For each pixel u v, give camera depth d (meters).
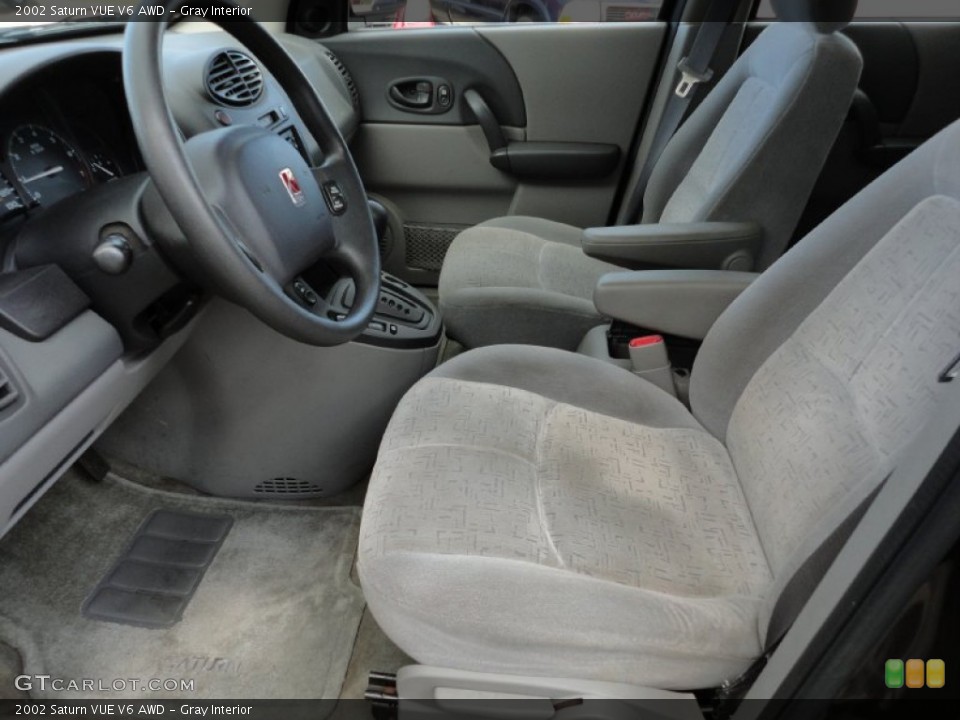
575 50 1.94
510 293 1.50
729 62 1.74
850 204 0.98
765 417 1.01
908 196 0.90
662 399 1.18
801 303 1.01
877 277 0.90
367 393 1.35
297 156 1.06
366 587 0.81
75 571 1.33
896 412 0.79
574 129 2.03
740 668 0.79
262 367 1.29
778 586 0.78
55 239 0.95
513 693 0.80
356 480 1.52
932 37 1.84
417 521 0.86
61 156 1.08
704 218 1.35
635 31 1.90
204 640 1.24
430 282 2.23
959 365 0.69
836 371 0.91
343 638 1.26
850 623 0.61
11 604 1.27
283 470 1.43
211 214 0.82
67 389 0.89
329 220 1.09
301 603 1.31
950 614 0.56
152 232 0.94
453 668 0.79
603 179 2.07
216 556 1.38
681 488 1.01
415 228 2.19
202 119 1.20
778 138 1.25
